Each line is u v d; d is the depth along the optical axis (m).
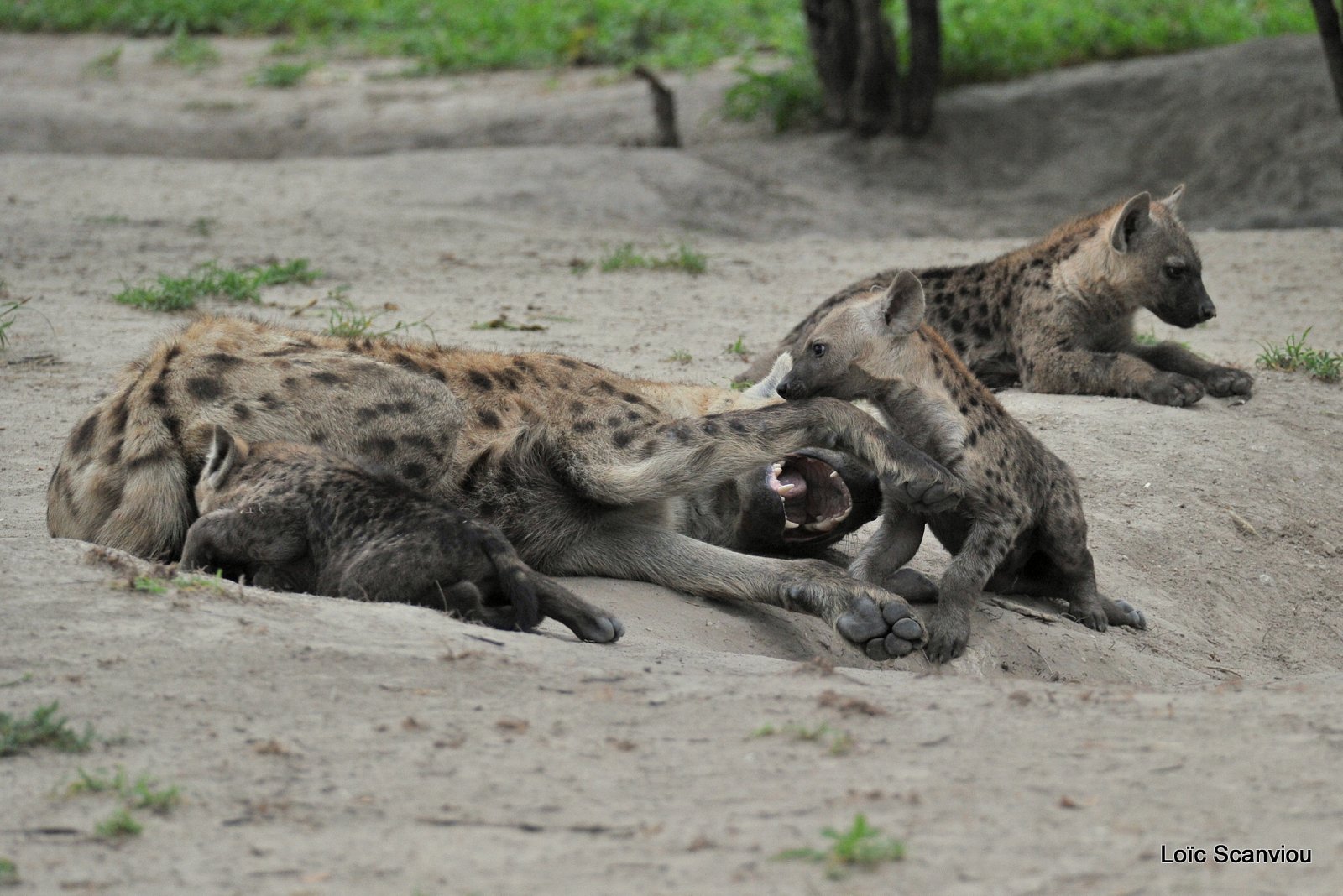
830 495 12.49
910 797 6.52
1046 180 40.53
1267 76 41.38
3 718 7.07
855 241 33.47
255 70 53.12
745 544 12.40
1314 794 6.57
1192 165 39.91
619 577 11.52
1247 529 15.05
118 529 10.18
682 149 42.75
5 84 50.97
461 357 11.52
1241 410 18.08
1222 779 6.75
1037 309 18.80
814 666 8.72
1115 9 49.22
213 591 8.94
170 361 10.56
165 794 6.48
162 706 7.47
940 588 11.43
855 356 12.05
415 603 9.39
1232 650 13.12
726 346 20.23
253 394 10.38
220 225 29.94
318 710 7.54
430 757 7.02
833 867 5.84
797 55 47.19
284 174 37.47
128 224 29.34
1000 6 49.81
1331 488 16.31
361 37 57.34
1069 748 7.18
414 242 29.19
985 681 8.62
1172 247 18.14
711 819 6.34
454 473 10.88
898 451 10.95
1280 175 38.34
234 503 9.51
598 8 55.50
